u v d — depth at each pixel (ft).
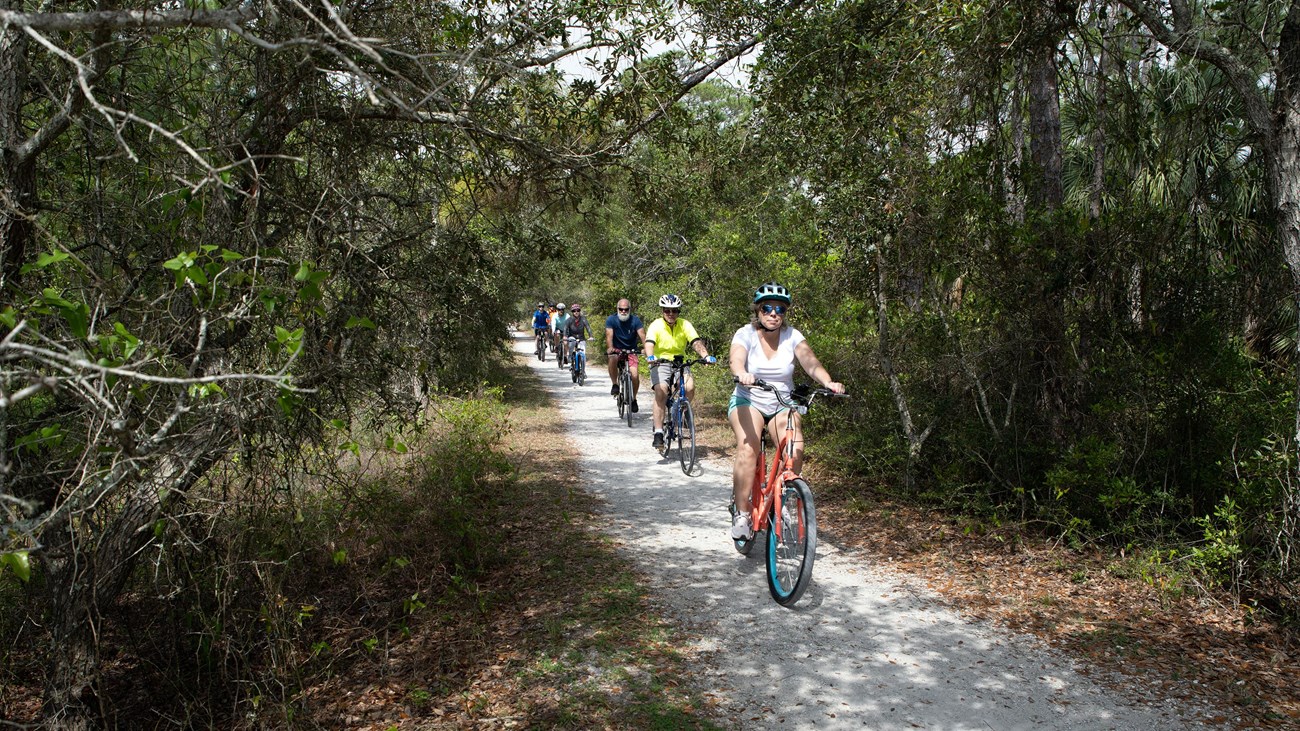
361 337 14.76
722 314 49.06
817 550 20.84
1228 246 21.25
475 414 29.40
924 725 12.12
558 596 17.54
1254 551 16.99
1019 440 22.44
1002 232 21.61
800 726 12.12
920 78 21.38
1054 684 13.33
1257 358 21.95
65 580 11.48
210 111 13.17
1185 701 12.64
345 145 14.80
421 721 12.60
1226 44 17.26
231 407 11.35
